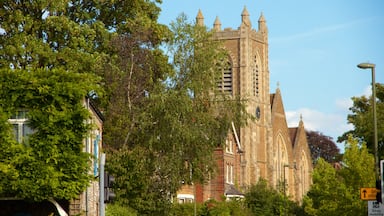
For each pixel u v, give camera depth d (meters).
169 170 67.81
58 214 44.97
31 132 42.66
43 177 41.78
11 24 71.75
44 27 72.38
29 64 70.50
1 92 42.38
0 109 42.22
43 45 70.00
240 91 163.00
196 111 69.94
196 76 70.75
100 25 74.88
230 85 164.00
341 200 67.06
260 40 169.00
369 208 42.56
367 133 66.56
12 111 42.34
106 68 72.31
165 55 76.50
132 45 75.44
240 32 164.62
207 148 69.44
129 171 62.84
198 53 71.25
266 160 167.25
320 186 70.56
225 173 119.19
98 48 75.50
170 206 67.62
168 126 68.25
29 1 72.50
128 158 63.25
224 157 119.31
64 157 42.19
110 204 57.25
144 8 80.06
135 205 62.69
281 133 177.50
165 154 68.69
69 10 76.94
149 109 69.75
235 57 164.62
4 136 41.97
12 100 42.28
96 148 49.78
